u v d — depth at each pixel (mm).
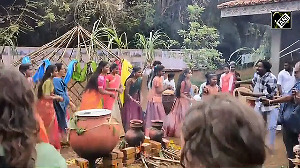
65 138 6023
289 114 4746
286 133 4867
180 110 6855
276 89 5918
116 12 10023
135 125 5164
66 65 7258
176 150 5617
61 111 5773
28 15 9719
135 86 6520
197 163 1119
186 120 1165
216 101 1164
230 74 7414
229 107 1126
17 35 9555
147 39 9719
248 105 1187
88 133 4227
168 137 6910
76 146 4324
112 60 7496
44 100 5191
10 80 1241
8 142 1195
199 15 9617
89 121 4250
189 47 9586
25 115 1239
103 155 4438
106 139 4270
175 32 9938
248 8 7984
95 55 7430
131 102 6504
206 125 1109
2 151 1189
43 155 1660
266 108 5785
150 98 6945
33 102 1293
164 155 5414
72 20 9922
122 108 6520
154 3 10156
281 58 7676
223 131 1086
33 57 7203
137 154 5176
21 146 1209
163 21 10094
